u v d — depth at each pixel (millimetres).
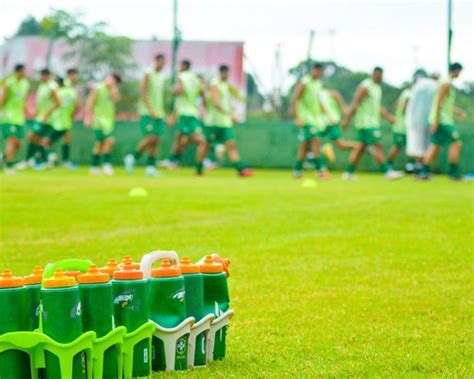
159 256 4359
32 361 3811
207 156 29109
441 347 4945
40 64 43250
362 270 7730
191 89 23547
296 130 29609
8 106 22609
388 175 23328
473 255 8617
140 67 42750
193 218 11609
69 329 3787
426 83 23719
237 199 14344
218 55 41656
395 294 6609
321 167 23094
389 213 12359
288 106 40281
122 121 29812
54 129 25219
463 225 11047
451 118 22484
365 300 6367
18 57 43344
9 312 3826
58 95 25000
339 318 5746
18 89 22562
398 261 8234
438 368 4477
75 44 42125
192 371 4301
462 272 7637
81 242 9281
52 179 18781
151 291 4227
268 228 10664
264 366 4477
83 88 41906
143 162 29875
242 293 6629
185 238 9695
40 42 43250
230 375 4262
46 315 3793
